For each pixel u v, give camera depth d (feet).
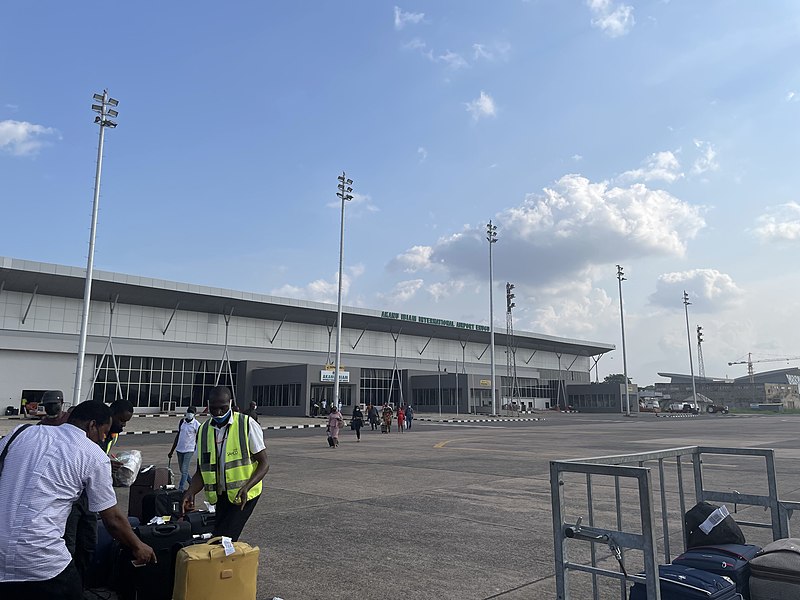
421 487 40.11
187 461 39.63
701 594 12.33
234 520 16.75
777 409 383.86
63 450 11.18
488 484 41.39
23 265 156.56
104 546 16.20
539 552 23.53
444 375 238.48
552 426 139.33
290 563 21.95
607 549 24.09
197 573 12.59
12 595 10.37
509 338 249.14
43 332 169.07
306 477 45.32
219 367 205.77
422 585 19.48
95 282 169.48
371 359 246.88
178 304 194.80
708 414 301.22
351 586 19.35
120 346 183.62
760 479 43.29
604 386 302.25
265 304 205.36
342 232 155.02
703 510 15.85
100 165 110.83
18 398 163.22
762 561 13.48
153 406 189.16
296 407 186.19
